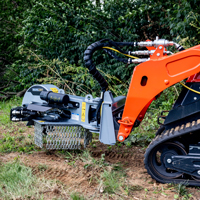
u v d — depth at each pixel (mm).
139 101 2613
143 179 2822
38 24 7309
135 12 5852
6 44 9578
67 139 3309
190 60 2389
